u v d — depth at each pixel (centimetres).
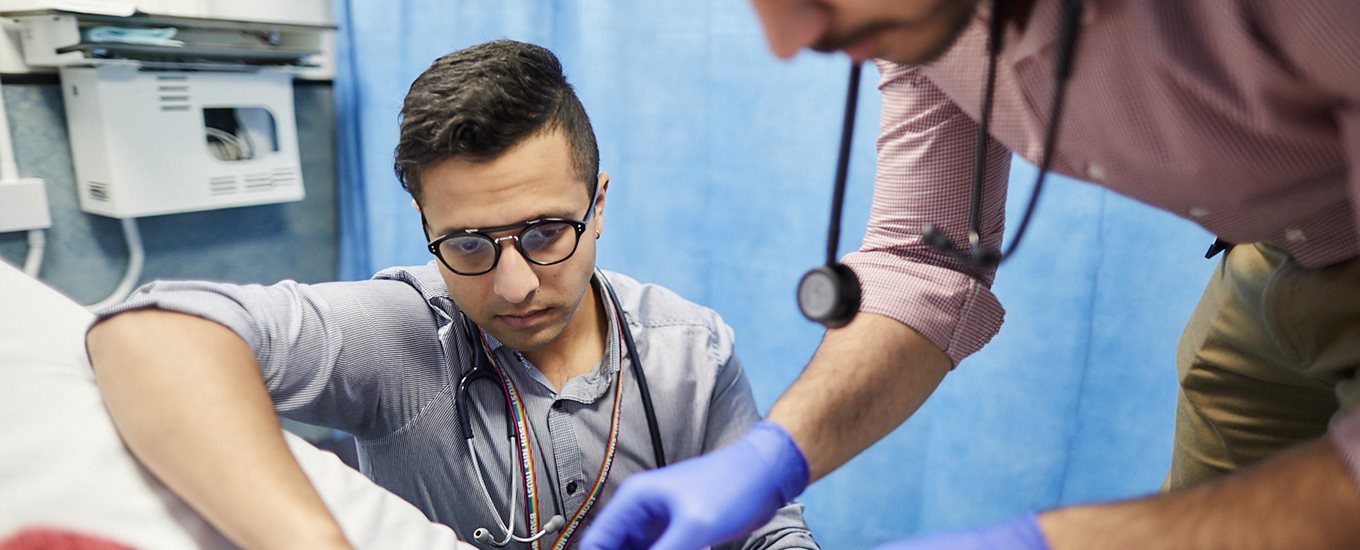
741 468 60
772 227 139
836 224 58
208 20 147
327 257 194
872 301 73
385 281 89
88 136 148
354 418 84
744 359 148
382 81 170
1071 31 45
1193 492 40
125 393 64
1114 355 122
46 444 62
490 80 71
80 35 136
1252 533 37
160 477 63
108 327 69
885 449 141
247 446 61
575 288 79
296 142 174
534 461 84
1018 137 59
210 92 156
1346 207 57
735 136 139
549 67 77
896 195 77
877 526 145
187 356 65
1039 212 120
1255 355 79
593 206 80
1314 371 70
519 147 72
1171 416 121
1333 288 64
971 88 59
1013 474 131
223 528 60
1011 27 51
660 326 92
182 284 74
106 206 150
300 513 58
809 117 132
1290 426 81
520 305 76
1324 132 44
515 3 152
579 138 77
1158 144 50
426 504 88
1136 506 41
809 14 42
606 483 86
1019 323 125
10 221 142
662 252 149
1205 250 114
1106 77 48
